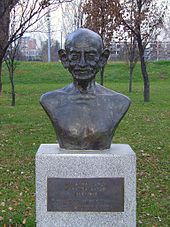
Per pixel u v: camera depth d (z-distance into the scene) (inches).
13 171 291.3
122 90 896.3
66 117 171.0
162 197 242.5
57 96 175.8
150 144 370.6
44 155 165.3
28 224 201.8
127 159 165.2
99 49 165.6
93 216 167.0
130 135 410.6
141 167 300.2
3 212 216.5
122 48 1302.9
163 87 976.3
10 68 717.3
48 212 167.3
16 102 715.4
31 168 298.0
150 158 324.2
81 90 174.6
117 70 1226.6
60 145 174.4
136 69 1237.1
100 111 172.2
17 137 397.1
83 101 173.8
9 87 972.6
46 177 166.1
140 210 223.3
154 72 1232.8
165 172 289.7
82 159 164.9
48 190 166.2
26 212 217.5
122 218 167.3
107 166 165.5
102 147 172.1
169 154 337.1
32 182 267.4
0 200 234.8
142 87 971.3
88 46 162.6
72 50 163.6
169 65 1293.1
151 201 235.1
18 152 341.1
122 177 165.9
